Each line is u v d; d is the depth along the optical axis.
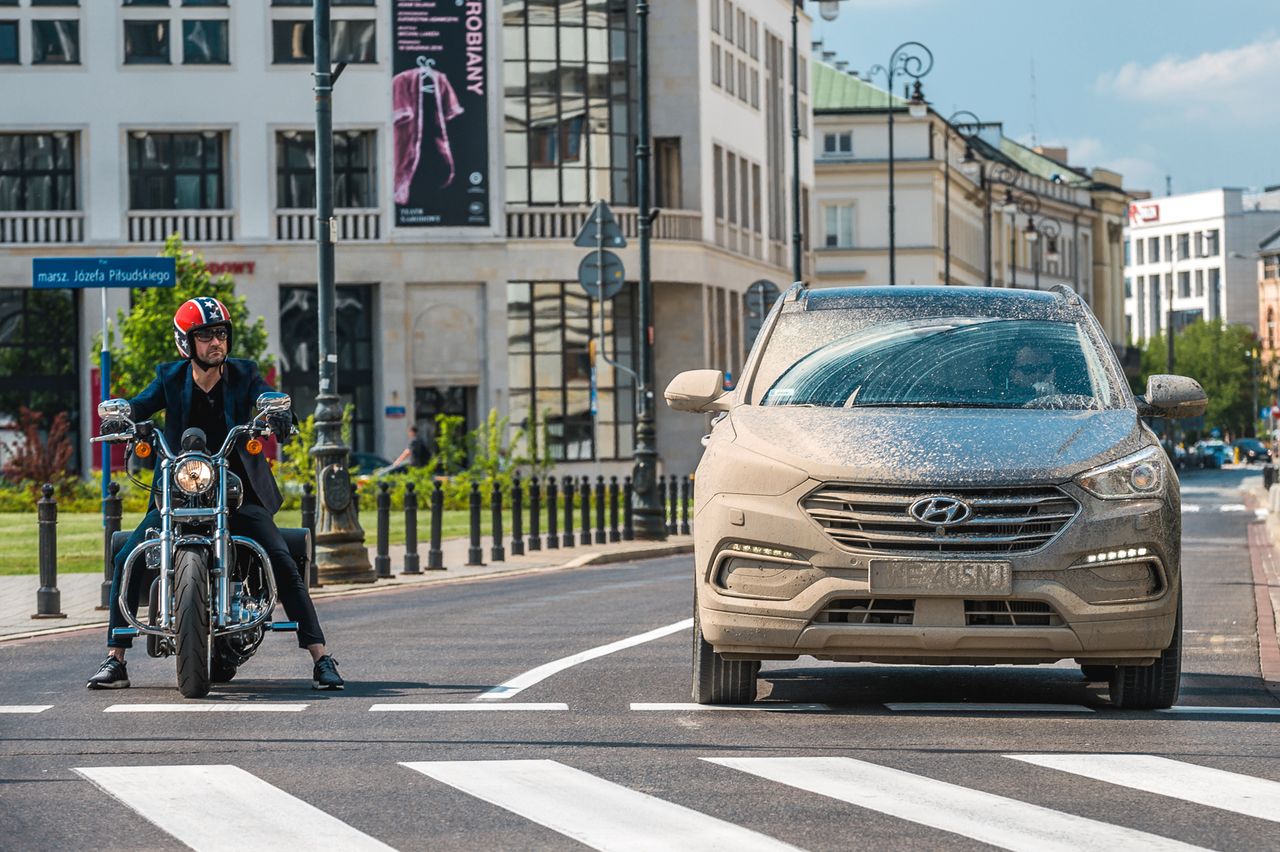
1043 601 12.98
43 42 82.81
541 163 86.12
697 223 89.88
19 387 83.19
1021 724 13.12
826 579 13.09
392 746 12.27
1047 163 192.12
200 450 14.77
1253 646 18.84
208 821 9.81
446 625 21.80
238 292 83.12
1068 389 14.47
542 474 63.78
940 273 144.38
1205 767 11.32
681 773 11.15
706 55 92.25
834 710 13.88
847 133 143.12
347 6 83.62
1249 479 125.56
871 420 13.79
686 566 36.66
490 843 9.23
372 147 84.56
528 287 85.88
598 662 17.27
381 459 82.50
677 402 15.20
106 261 26.69
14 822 9.86
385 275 83.88
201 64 83.19
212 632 14.80
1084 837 9.31
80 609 24.98
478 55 83.75
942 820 9.72
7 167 83.12
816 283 142.25
